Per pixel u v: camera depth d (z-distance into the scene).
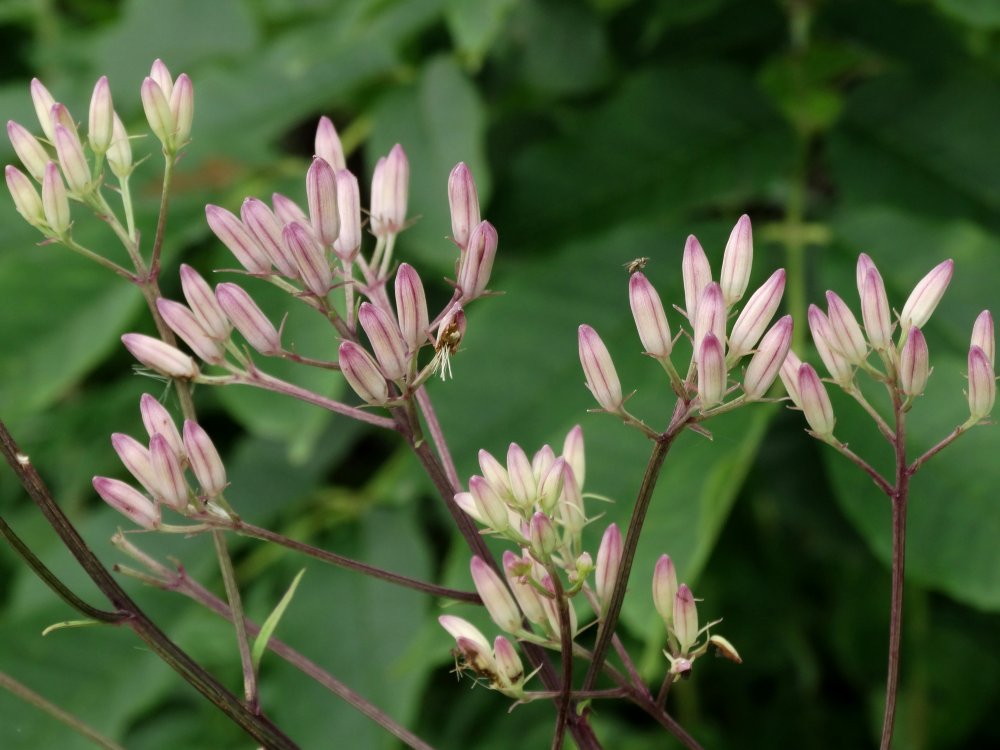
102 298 0.53
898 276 0.52
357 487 0.65
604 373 0.39
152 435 0.40
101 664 0.54
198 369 0.40
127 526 0.57
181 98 0.41
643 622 0.47
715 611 0.68
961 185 0.55
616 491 0.48
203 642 0.55
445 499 0.40
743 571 0.68
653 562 0.47
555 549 0.40
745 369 0.39
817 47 0.58
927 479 0.49
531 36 0.63
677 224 0.53
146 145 0.55
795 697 0.71
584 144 0.56
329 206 0.40
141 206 0.54
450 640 0.48
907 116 0.56
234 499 0.57
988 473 0.49
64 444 0.66
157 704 0.61
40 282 0.52
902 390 0.40
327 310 0.40
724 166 0.55
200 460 0.40
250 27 0.64
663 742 0.63
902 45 0.59
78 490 0.65
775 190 0.58
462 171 0.41
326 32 0.58
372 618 0.53
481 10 0.52
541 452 0.41
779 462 0.62
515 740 0.61
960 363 0.50
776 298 0.39
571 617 0.40
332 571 0.54
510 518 0.40
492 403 0.51
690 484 0.48
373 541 0.54
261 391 0.51
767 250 0.55
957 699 0.67
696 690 0.66
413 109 0.54
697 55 0.63
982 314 0.40
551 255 0.52
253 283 0.52
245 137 0.55
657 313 0.39
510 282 0.52
